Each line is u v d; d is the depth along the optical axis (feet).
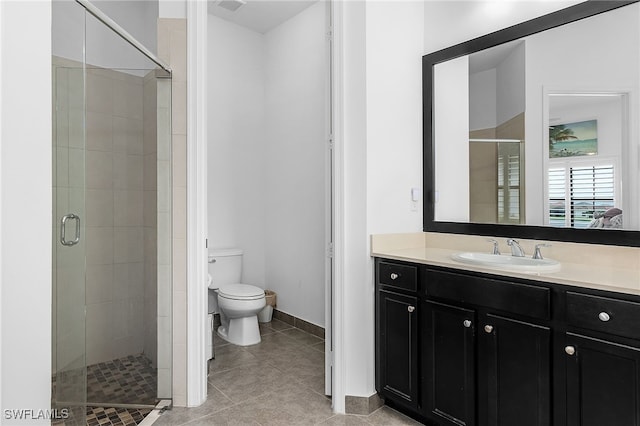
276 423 6.93
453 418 6.31
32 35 2.33
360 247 7.45
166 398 7.54
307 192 11.85
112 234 7.51
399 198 8.02
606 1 5.98
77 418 5.26
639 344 4.41
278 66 13.05
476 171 7.70
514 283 5.54
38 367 2.36
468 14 7.80
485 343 5.91
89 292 7.59
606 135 6.05
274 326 12.49
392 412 7.38
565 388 5.03
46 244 2.43
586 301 4.83
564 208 6.51
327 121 8.00
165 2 7.52
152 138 7.56
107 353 7.52
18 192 2.24
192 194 7.56
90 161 7.58
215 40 12.62
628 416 4.47
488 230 7.50
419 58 8.45
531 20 6.83
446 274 6.40
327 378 7.91
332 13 7.64
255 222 13.57
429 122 8.31
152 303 7.58
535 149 6.86
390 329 7.27
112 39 7.52
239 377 8.79
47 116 2.44
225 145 12.91
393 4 7.90
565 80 6.48
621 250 5.87
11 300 2.19
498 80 7.35
